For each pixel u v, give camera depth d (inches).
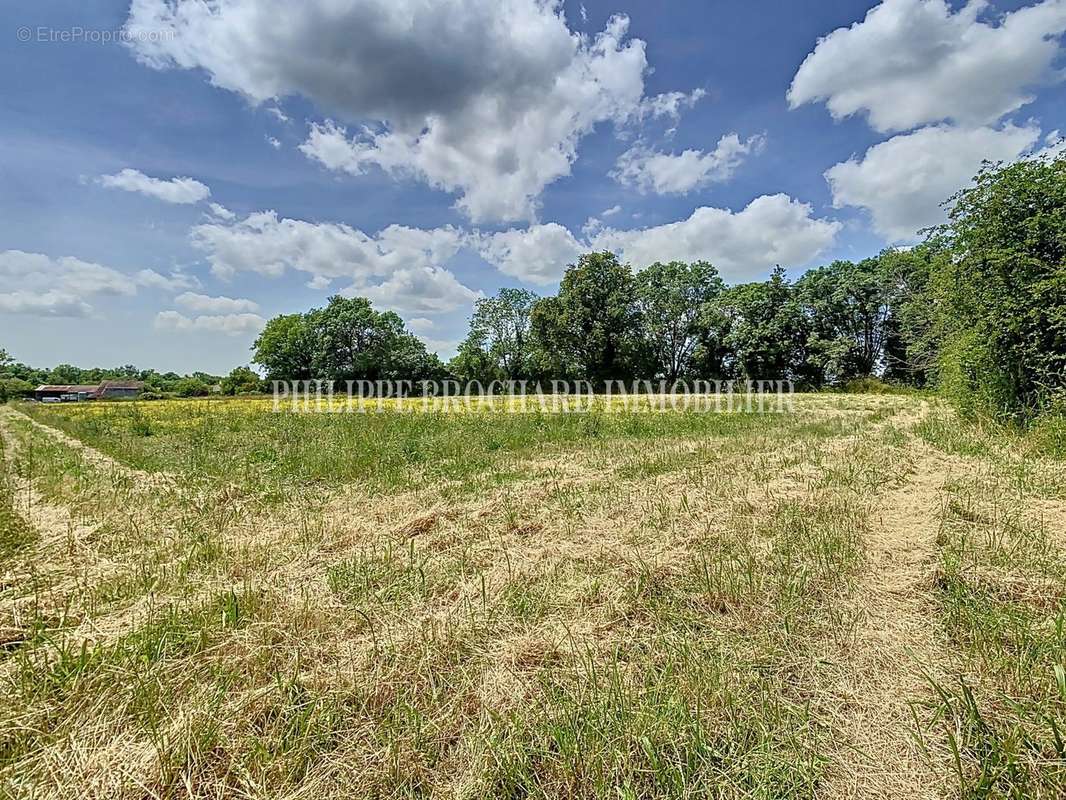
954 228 346.6
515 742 74.9
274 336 2025.1
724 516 183.8
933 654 95.7
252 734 77.7
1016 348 321.1
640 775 69.6
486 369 2064.5
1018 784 65.6
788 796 65.6
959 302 355.6
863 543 152.3
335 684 90.4
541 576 137.3
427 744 76.0
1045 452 260.5
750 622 108.8
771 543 153.6
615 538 167.0
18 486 252.4
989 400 350.0
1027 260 301.4
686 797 65.3
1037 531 155.3
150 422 573.0
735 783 67.2
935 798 65.2
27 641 103.7
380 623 112.7
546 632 108.1
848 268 1524.4
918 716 79.4
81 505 207.3
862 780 68.1
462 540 169.5
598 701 83.2
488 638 106.1
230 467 287.9
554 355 1658.5
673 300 1717.5
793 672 92.3
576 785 67.9
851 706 82.6
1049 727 75.0
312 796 67.1
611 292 1621.6
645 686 87.6
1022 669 88.4
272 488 238.4
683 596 122.3
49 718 81.0
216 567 145.1
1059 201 298.8
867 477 231.9
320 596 126.9
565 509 200.1
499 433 417.4
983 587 120.6
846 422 485.1
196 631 107.3
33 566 145.4
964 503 185.2
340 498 224.8
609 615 115.3
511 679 91.7
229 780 70.7
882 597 118.6
